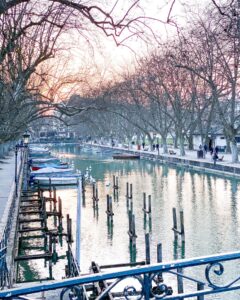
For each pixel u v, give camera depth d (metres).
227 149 62.69
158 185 39.94
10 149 67.69
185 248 19.95
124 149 81.31
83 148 103.94
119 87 58.88
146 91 60.97
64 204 31.69
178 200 31.89
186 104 58.28
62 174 42.41
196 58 38.34
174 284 13.94
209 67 38.34
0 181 29.56
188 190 36.25
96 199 29.61
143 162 63.53
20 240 20.98
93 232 23.38
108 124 88.38
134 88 61.50
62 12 8.24
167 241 21.16
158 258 15.41
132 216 20.97
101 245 20.95
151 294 3.47
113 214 26.53
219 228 23.19
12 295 3.11
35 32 10.47
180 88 55.59
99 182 43.22
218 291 3.66
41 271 17.36
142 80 56.84
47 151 81.69
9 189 25.03
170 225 24.31
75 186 40.03
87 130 108.81
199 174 46.47
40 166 48.72
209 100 54.16
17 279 15.49
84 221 26.03
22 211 25.25
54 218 26.06
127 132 83.25
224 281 14.43
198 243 20.61
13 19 8.13
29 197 32.28
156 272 3.41
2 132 13.53
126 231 23.47
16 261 15.99
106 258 18.98
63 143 125.25
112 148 89.56
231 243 20.44
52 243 20.09
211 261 3.49
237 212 27.00
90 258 19.06
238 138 62.84
